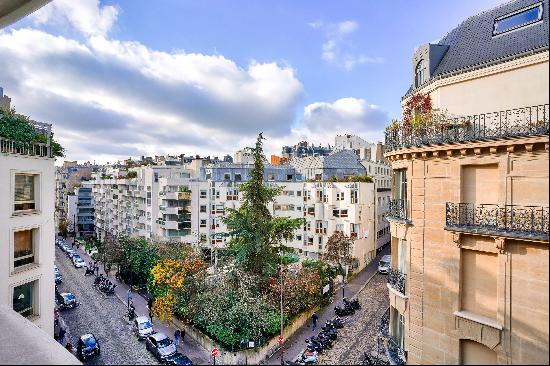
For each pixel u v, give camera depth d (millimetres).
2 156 15102
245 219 29984
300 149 89812
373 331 26141
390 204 15234
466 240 11586
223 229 56875
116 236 58688
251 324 23203
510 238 10266
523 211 10375
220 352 20984
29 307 16625
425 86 14602
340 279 42438
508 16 13633
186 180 56406
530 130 10273
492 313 11016
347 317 30516
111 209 78375
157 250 42281
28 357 5754
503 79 12219
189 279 28875
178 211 55625
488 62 12391
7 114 15828
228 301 25484
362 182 48188
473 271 11555
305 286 30484
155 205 58750
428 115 13227
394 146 14484
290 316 27719
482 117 12461
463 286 11695
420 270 12875
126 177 70250
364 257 49469
